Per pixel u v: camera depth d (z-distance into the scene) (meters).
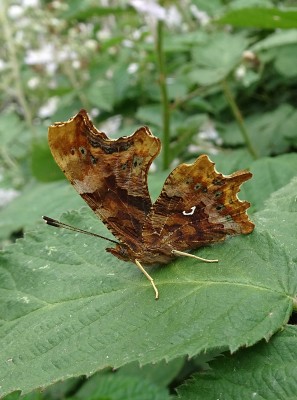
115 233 0.10
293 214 0.10
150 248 0.09
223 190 0.09
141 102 0.26
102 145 0.09
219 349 0.08
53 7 0.27
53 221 0.10
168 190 0.09
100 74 0.27
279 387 0.07
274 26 0.16
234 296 0.08
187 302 0.09
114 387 0.16
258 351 0.08
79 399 0.16
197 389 0.08
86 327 0.09
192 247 0.10
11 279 0.10
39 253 0.11
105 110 0.26
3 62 0.28
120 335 0.08
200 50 0.20
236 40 0.20
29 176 0.26
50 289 0.10
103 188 0.09
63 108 0.27
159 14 0.19
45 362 0.08
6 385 0.08
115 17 0.31
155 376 0.16
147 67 0.26
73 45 0.27
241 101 0.23
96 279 0.10
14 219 0.16
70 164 0.09
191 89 0.23
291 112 0.20
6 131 0.27
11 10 0.27
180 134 0.20
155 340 0.08
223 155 0.17
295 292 0.08
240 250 0.09
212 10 0.25
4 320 0.09
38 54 0.27
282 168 0.15
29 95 0.29
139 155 0.09
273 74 0.22
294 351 0.07
